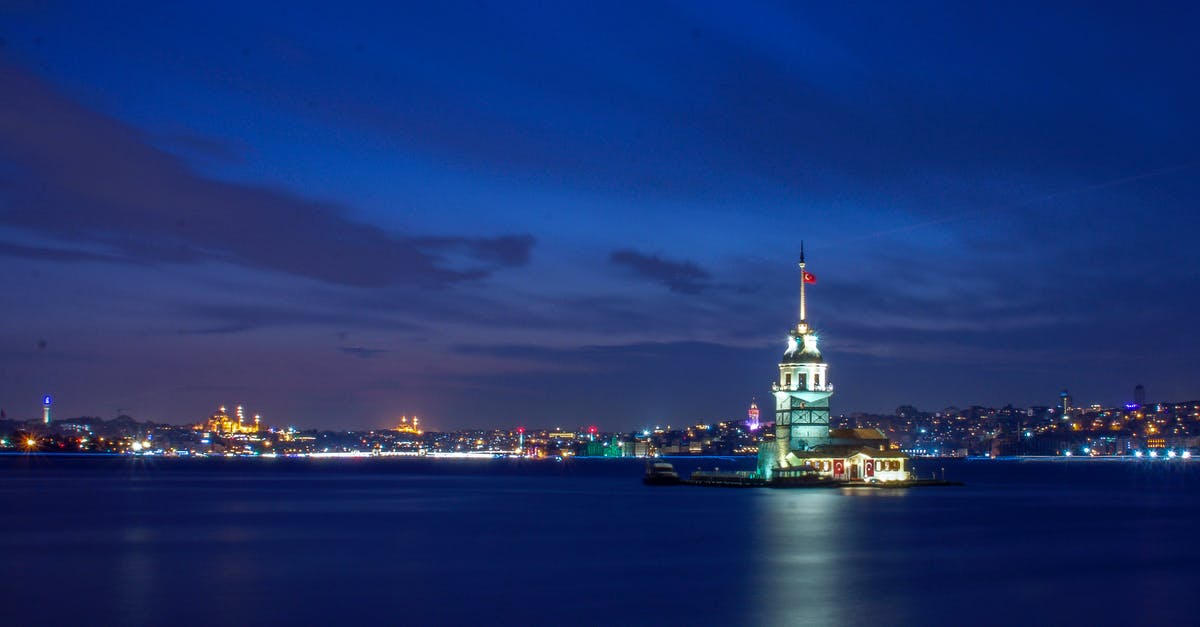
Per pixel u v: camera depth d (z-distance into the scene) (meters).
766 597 69.94
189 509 151.00
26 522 125.94
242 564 85.25
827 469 198.38
